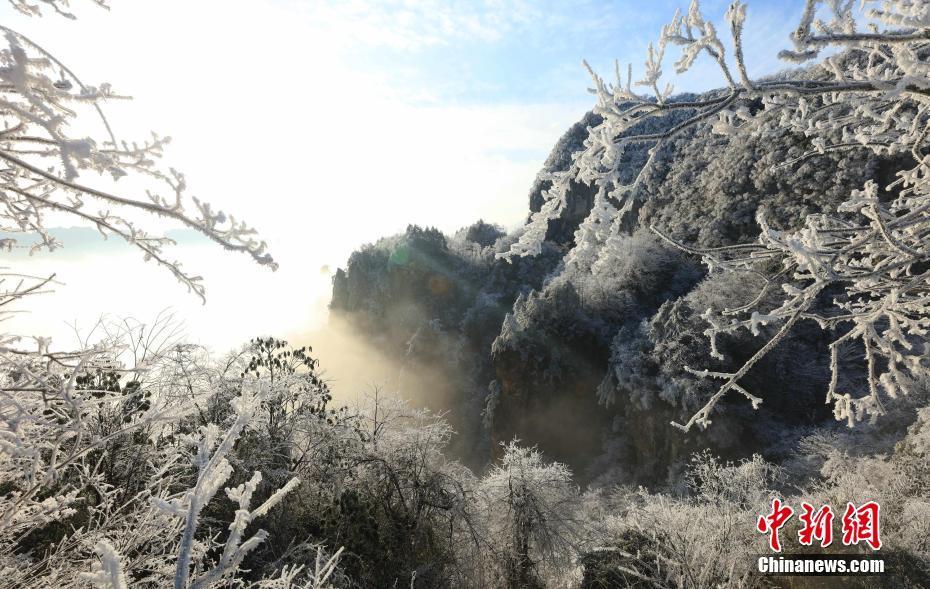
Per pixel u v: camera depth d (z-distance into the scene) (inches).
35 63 48.9
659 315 1003.9
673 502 460.4
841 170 729.0
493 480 452.8
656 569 326.3
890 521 321.4
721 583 295.1
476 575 378.9
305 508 327.9
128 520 151.9
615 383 1077.1
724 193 1221.7
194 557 116.6
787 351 863.7
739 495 403.9
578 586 404.8
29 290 78.2
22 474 107.5
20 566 116.5
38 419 73.2
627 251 1284.4
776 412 854.5
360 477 366.3
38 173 50.9
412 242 2231.8
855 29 87.2
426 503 374.0
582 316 1244.5
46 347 78.4
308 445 349.4
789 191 855.1
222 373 300.4
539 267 2006.6
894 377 111.7
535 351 1213.1
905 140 116.6
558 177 111.5
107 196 53.9
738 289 894.4
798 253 98.5
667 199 1469.0
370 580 299.3
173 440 204.5
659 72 94.9
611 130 101.2
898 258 104.4
